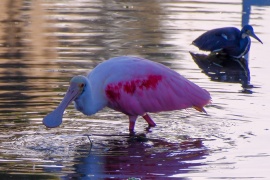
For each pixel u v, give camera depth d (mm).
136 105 13070
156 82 13164
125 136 12570
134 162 11117
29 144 11867
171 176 10484
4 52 18484
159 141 12289
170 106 13211
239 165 10953
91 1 27562
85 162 11055
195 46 19750
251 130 12836
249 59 19375
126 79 13086
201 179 10328
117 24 22641
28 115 13367
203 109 13297
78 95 12648
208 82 16391
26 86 15250
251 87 15984
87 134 12578
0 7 25562
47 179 10203
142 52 18781
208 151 11680
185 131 12852
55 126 12250
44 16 23922
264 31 22219
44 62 17422
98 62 17453
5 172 10461
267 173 10586
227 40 19672
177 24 22812
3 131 12484
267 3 25578
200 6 26391
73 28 21812
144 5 26594
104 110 14266
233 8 25984
